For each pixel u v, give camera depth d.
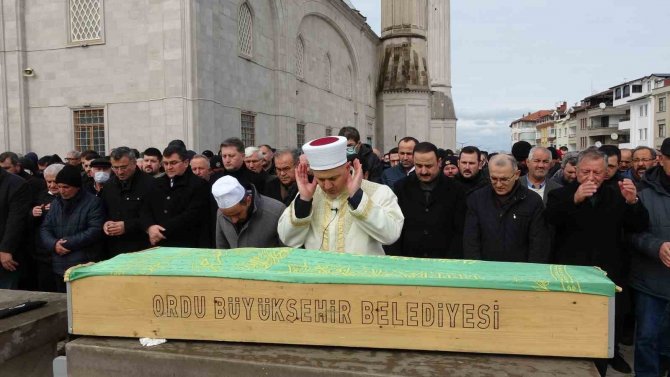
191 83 15.38
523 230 4.13
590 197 4.11
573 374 1.84
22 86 16.72
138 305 2.26
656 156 6.68
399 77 40.69
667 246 3.99
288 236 3.17
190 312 2.21
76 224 5.33
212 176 6.34
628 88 65.06
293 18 23.97
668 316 4.42
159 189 5.30
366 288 2.04
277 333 2.13
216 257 2.41
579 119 75.81
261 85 20.98
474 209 4.30
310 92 27.61
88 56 16.28
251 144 20.31
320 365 1.95
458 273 2.07
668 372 4.78
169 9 15.30
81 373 2.25
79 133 16.66
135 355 2.15
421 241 4.49
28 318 3.03
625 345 5.84
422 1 41.47
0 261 5.41
